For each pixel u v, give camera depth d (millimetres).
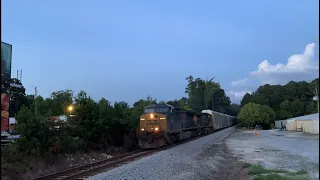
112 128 28750
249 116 92875
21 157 17938
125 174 14484
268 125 98062
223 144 34750
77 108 25250
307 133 58031
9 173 14867
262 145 34156
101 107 28562
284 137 48531
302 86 130750
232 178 15727
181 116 34531
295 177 14711
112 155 25359
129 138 29391
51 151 19547
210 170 17781
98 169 16109
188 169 16688
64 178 13281
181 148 26812
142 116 28094
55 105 62062
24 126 19094
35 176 15734
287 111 116688
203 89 115438
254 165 18594
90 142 24719
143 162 18188
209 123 56156
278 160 22000
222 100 121812
